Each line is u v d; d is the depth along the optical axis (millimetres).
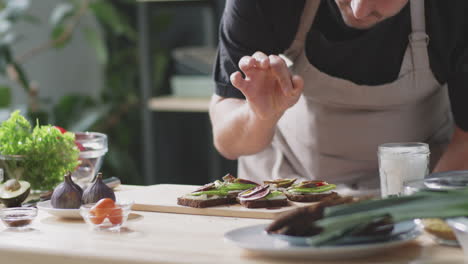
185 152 3691
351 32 1454
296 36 1513
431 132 1666
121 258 954
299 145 1702
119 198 1324
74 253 986
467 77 1480
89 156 1459
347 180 1659
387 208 907
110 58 3873
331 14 1454
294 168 1754
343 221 884
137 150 3928
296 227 952
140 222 1177
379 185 1622
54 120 3582
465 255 923
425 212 888
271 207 1242
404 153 1201
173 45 3686
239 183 1312
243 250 975
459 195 922
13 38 3400
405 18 1471
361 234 924
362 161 1639
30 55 3697
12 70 3508
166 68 3650
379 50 1490
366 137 1609
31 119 3416
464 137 1553
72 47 4098
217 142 1562
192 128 3686
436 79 1541
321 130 1634
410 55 1504
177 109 3215
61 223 1184
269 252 919
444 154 1575
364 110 1593
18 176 1408
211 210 1230
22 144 1404
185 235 1073
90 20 4039
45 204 1274
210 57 3201
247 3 1449
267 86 1267
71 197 1227
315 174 1690
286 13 1470
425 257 917
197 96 3305
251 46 1489
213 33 3334
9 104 3512
